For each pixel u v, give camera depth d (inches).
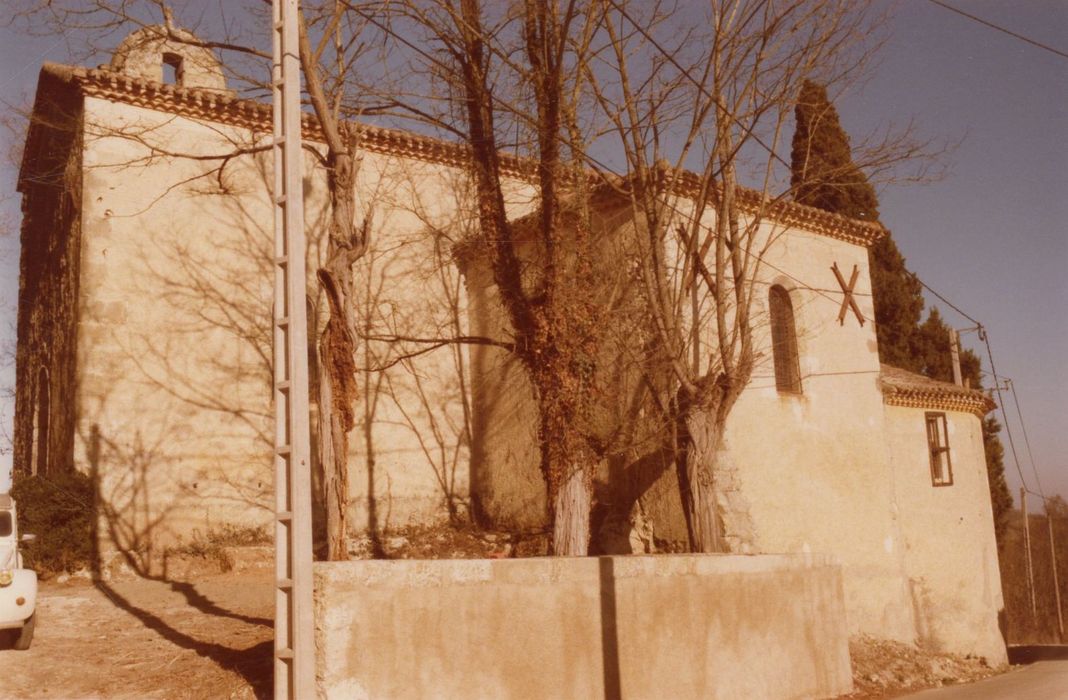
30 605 429.1
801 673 526.6
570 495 510.3
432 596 360.8
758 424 690.2
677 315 595.5
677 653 451.2
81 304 646.5
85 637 461.4
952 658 807.7
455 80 538.6
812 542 709.3
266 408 711.7
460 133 544.4
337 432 433.4
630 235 652.1
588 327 533.3
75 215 682.2
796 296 749.3
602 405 631.8
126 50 522.6
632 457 650.8
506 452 761.6
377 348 756.6
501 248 539.8
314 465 706.8
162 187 688.4
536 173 552.1
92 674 393.4
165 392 669.9
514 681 380.5
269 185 735.7
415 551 701.3
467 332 802.8
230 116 717.3
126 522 642.2
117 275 661.9
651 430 623.8
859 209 1098.1
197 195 701.9
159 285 677.3
